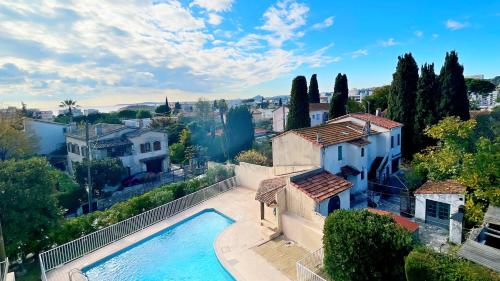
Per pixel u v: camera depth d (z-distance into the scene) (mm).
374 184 25484
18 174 14891
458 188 17516
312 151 22266
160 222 20500
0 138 38750
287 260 14797
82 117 69625
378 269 10586
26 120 46188
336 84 50219
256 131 65125
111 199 29766
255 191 26781
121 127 41531
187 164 45750
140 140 40500
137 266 15602
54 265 15023
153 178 37844
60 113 75562
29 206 14852
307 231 15820
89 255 16203
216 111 81125
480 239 12500
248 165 27594
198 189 26250
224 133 44812
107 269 15383
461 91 30844
